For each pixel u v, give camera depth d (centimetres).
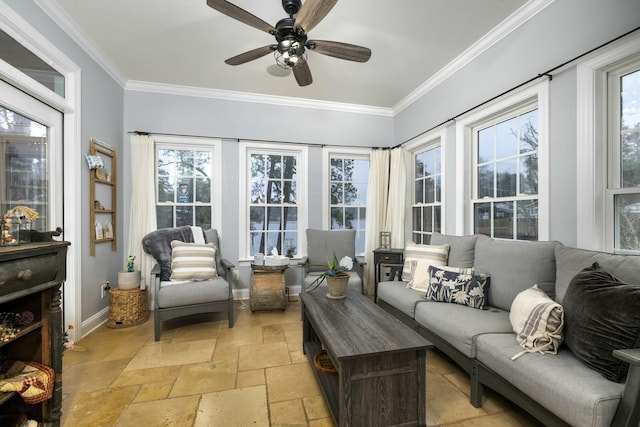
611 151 180
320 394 176
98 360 216
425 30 247
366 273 407
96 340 251
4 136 187
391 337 150
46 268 137
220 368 205
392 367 141
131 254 328
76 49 247
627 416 100
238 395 174
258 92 371
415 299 232
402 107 404
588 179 182
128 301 283
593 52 178
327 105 405
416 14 227
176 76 327
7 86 187
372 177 412
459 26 242
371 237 408
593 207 180
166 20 233
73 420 152
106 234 295
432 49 275
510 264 204
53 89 225
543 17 210
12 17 183
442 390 181
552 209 205
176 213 362
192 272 281
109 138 303
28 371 136
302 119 398
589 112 182
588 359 123
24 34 192
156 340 250
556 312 141
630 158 173
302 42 205
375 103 410
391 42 264
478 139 292
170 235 311
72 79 241
